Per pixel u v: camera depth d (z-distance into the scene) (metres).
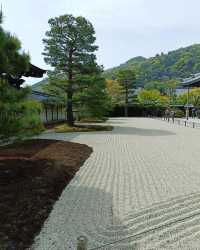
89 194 6.47
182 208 5.62
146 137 18.12
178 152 12.29
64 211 5.43
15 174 7.30
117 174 8.36
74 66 23.53
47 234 4.48
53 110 31.91
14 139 6.72
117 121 38.22
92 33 23.48
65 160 9.91
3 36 6.38
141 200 6.08
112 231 4.61
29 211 5.18
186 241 4.27
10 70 6.54
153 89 75.25
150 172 8.62
